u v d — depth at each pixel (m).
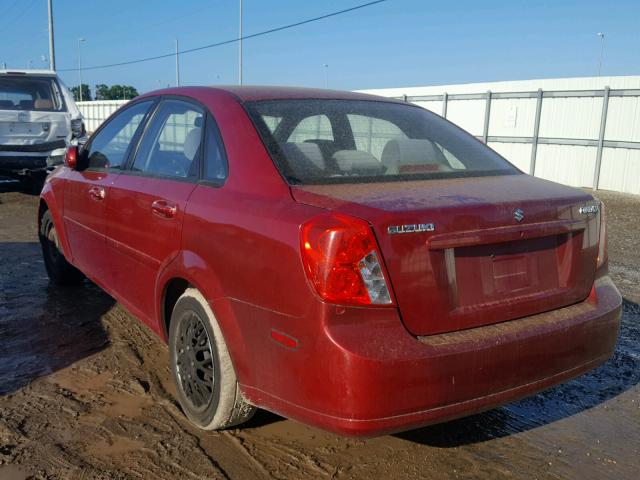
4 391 3.51
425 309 2.42
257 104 3.23
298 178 2.76
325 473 2.80
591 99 16.14
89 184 4.30
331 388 2.28
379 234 2.33
